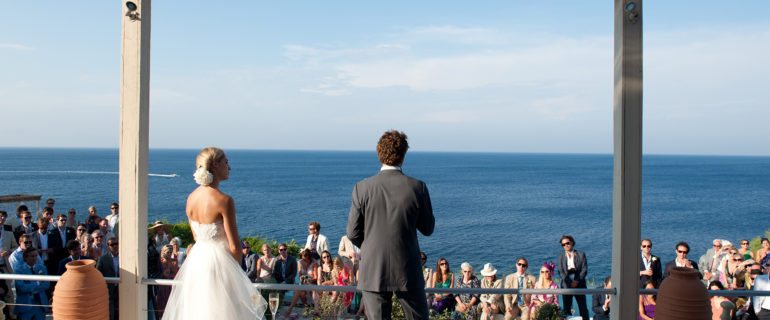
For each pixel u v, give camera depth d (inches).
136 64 163.9
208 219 165.0
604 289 164.9
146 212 170.6
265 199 2854.3
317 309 288.0
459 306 332.2
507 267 1194.0
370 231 148.6
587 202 2859.3
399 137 152.9
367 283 147.2
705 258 517.3
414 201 147.5
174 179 4281.5
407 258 146.2
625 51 157.8
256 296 167.0
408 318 149.6
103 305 165.2
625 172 158.7
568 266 393.7
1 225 399.5
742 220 2220.7
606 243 1592.0
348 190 3503.9
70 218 535.8
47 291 320.5
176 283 168.6
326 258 399.9
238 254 166.2
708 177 5664.4
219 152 170.4
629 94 158.1
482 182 4557.1
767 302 302.5
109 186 3248.0
